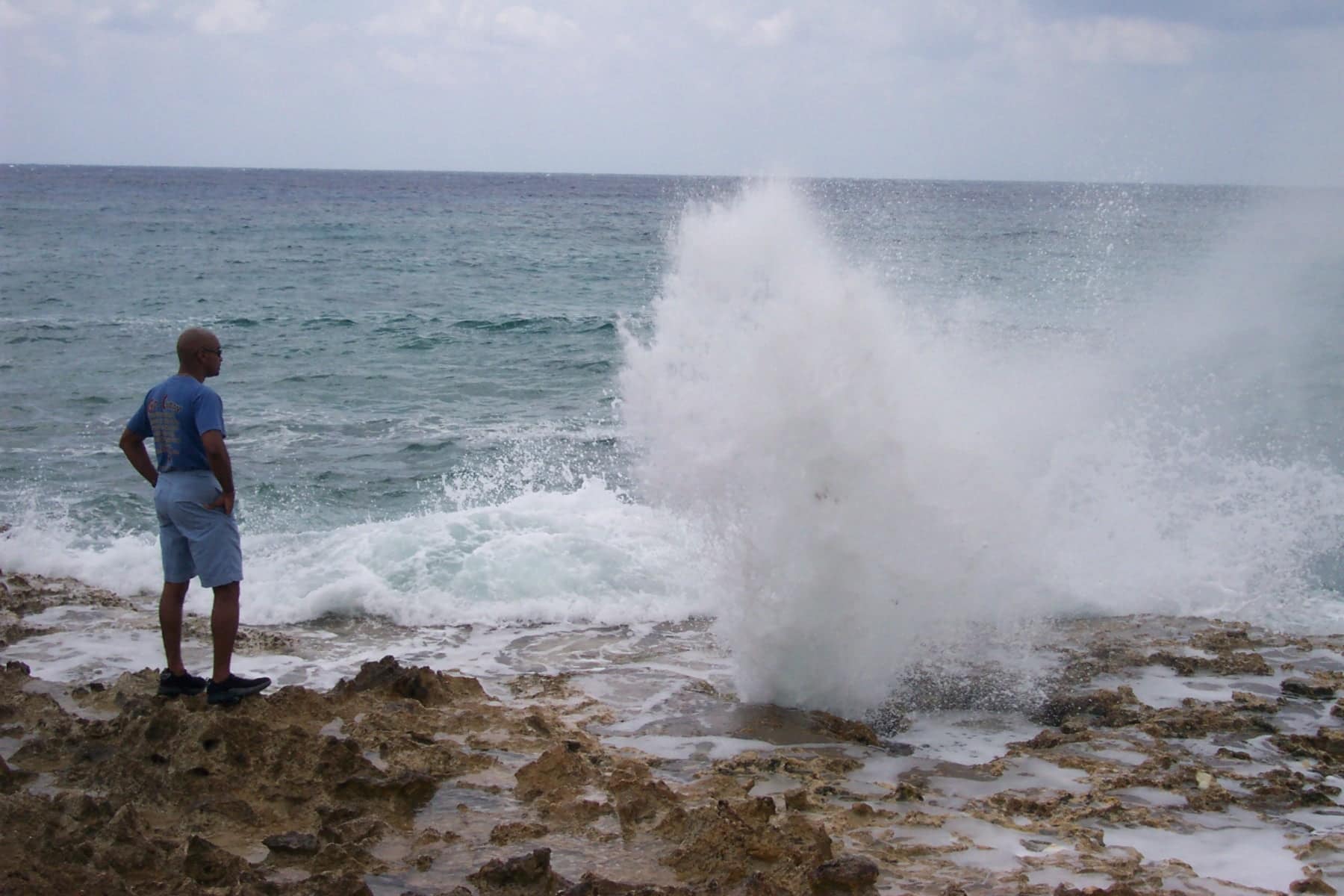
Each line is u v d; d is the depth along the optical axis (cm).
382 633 702
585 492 974
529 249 4281
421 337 2041
